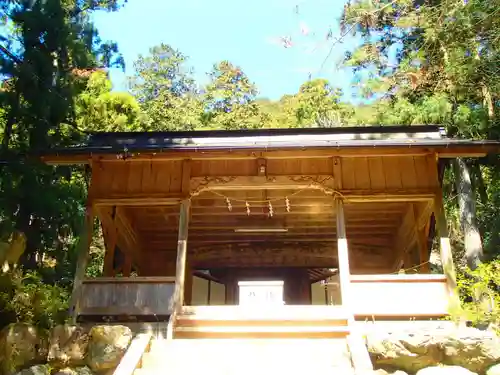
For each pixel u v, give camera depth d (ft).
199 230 46.06
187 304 47.65
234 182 33.14
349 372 21.75
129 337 23.91
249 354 23.98
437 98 44.32
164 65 131.54
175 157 32.81
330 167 33.30
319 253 48.70
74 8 54.85
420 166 32.76
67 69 47.34
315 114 100.42
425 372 21.26
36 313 25.89
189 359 23.40
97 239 70.79
